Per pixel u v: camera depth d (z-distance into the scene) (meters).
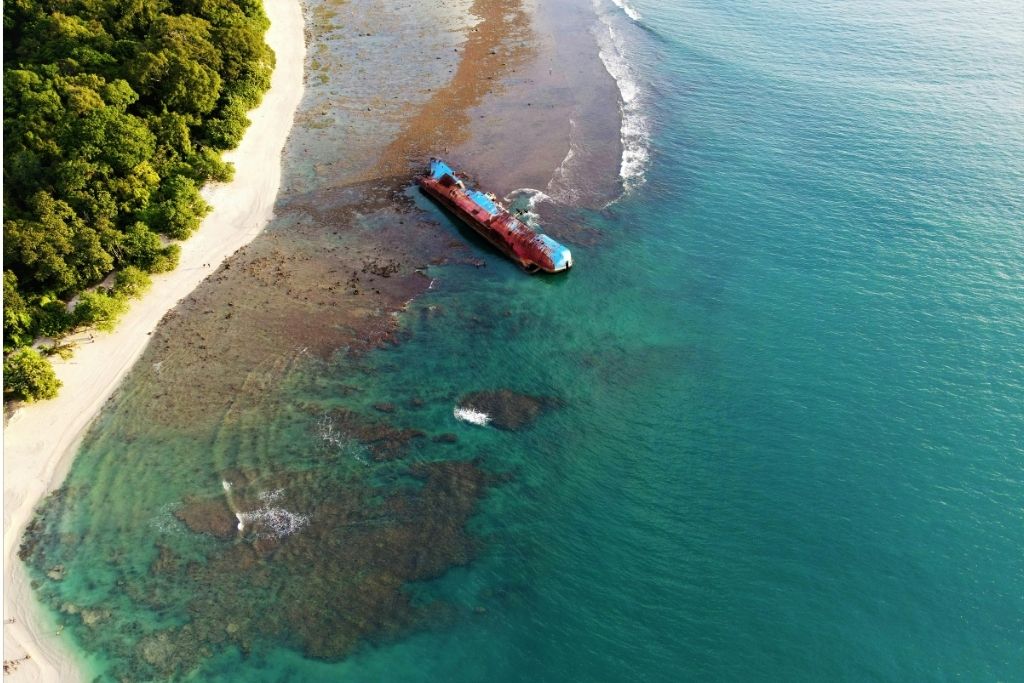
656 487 78.06
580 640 65.38
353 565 70.75
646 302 102.06
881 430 82.56
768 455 80.75
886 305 98.62
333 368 91.31
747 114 142.38
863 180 122.25
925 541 71.50
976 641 63.97
